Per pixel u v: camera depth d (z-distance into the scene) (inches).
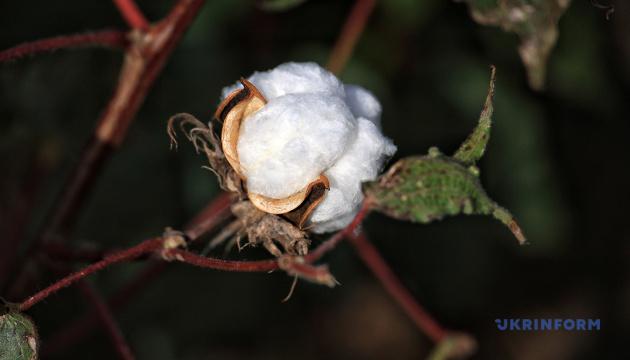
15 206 32.6
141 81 27.3
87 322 30.1
